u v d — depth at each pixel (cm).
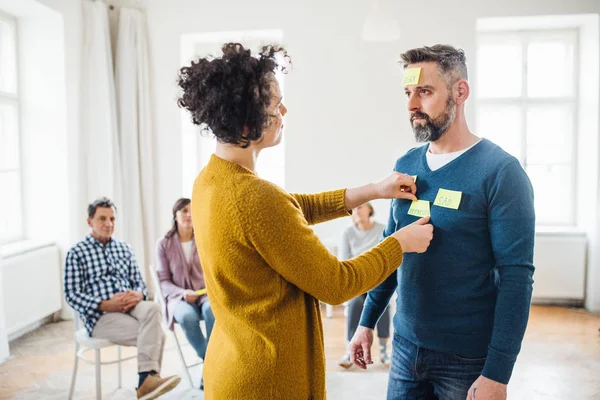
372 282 124
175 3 496
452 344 143
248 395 120
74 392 307
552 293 483
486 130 521
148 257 506
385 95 482
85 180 462
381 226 387
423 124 142
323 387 128
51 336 405
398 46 477
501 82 517
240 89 114
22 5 411
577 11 459
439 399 151
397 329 158
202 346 305
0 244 416
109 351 377
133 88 489
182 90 131
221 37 505
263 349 119
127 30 486
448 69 139
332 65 485
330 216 149
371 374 338
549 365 346
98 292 300
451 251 140
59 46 437
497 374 129
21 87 444
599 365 346
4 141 437
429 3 471
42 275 417
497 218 132
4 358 353
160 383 279
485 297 141
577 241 478
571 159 513
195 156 538
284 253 113
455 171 142
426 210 145
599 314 459
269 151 540
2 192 433
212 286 125
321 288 116
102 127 466
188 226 334
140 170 500
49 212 447
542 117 516
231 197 115
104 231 308
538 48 511
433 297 145
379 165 487
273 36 504
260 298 119
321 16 483
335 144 490
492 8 467
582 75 496
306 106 490
